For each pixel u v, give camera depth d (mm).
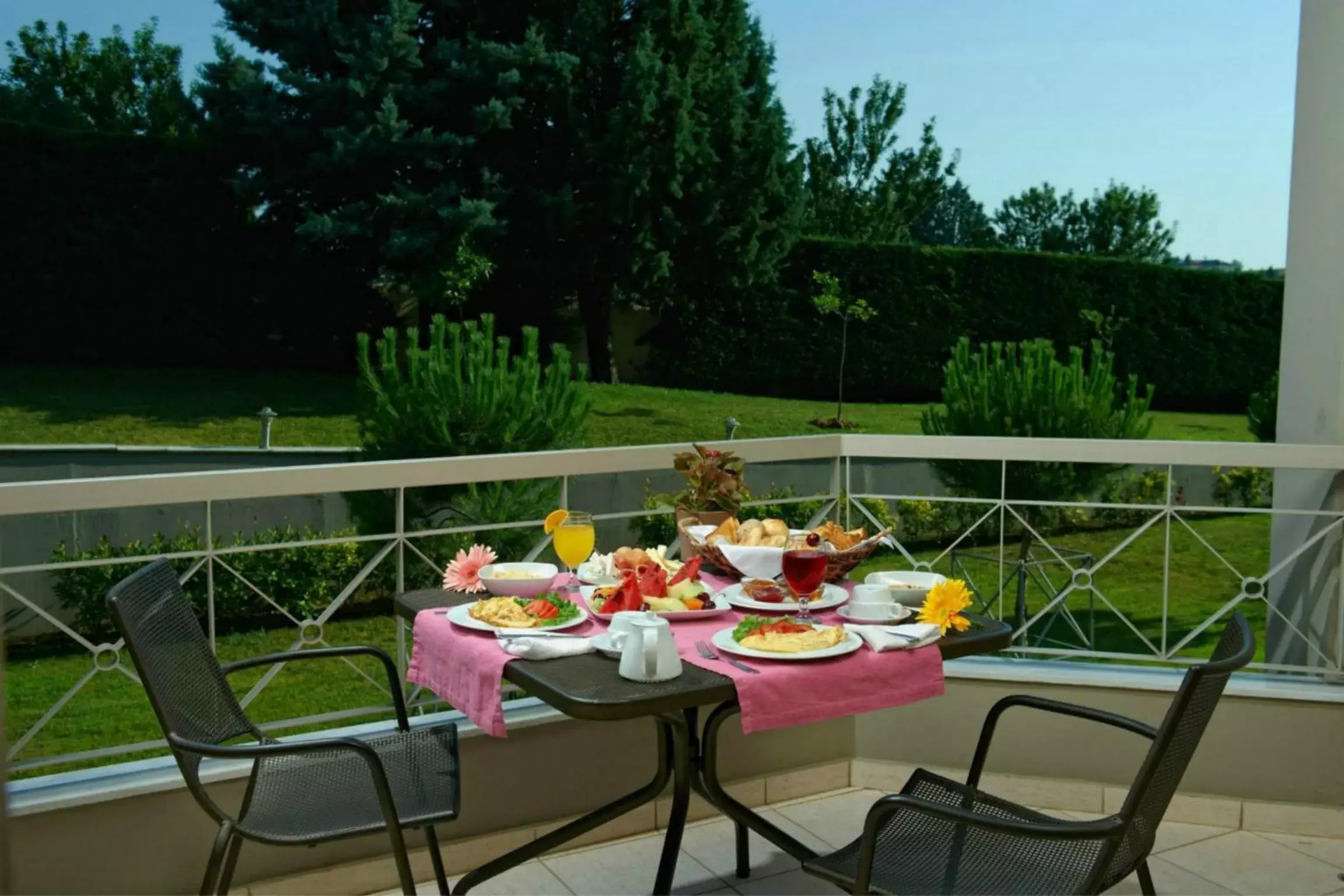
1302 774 3025
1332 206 3232
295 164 15461
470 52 15906
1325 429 3270
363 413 6359
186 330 15508
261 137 15125
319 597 7293
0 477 11555
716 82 17344
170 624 2166
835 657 2041
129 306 15148
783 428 16047
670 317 17953
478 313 17234
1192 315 17484
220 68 15383
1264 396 11359
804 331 17453
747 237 17234
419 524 6141
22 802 2338
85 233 14742
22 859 2334
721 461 2930
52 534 7602
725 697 1912
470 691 2098
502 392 6277
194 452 12242
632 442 15141
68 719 6094
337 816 2111
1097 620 7848
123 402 14305
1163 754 1677
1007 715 3197
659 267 16984
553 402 6434
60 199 14578
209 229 15391
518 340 17562
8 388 14172
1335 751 3004
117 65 19906
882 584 2396
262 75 15711
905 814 2180
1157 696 3078
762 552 2459
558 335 17781
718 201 17109
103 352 15203
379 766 1944
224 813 2049
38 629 7242
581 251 16922
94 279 14891
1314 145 3330
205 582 7055
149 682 1967
